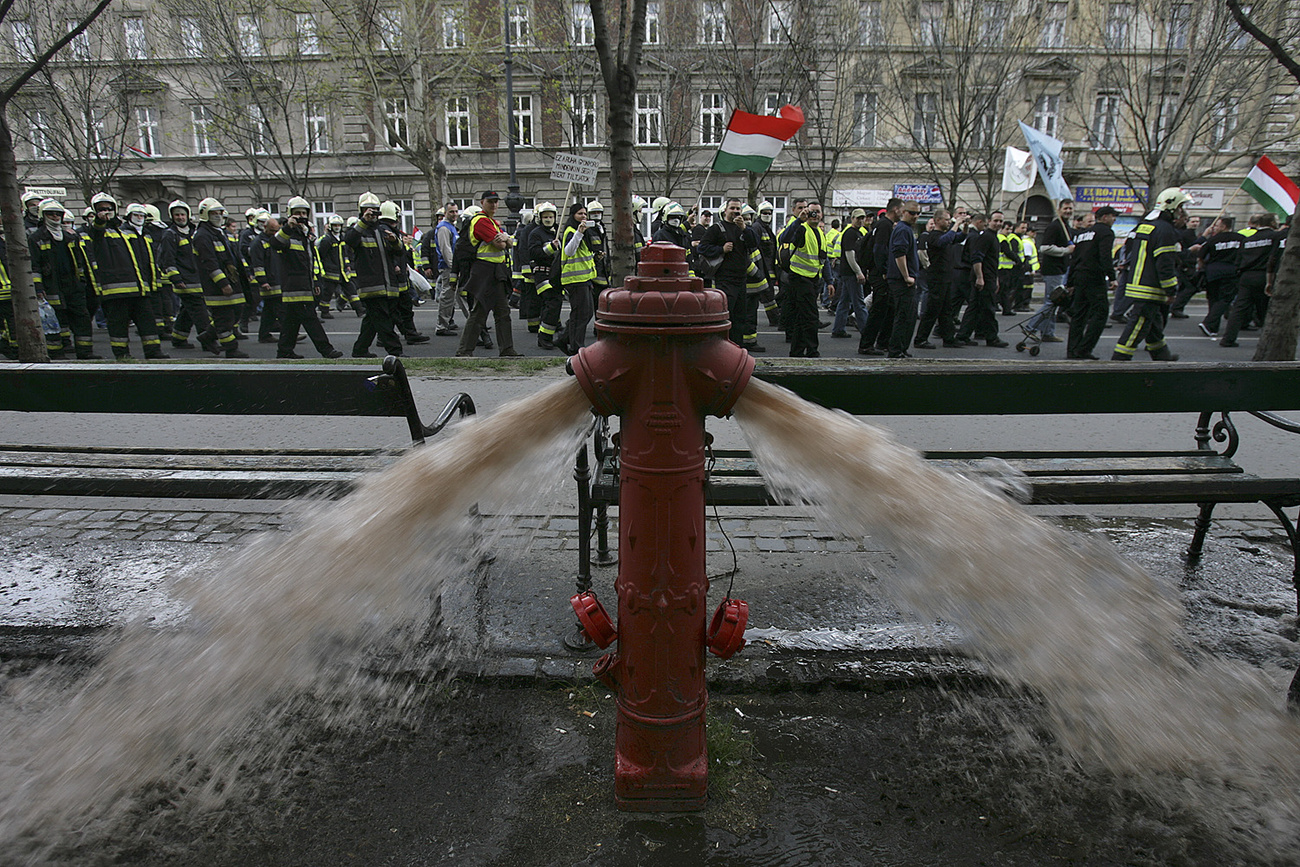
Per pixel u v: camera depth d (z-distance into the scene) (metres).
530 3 29.89
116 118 32.16
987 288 12.66
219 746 2.53
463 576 3.58
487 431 2.25
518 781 2.40
